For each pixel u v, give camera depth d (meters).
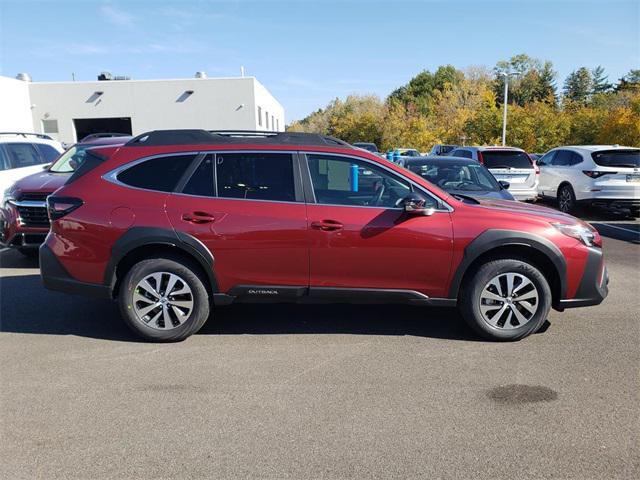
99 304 5.63
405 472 2.77
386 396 3.59
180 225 4.37
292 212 4.41
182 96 27.83
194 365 4.09
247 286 4.48
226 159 4.52
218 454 2.93
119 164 4.54
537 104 40.44
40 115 28.05
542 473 2.77
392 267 4.45
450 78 76.12
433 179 8.62
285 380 3.83
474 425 3.22
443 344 4.53
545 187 14.16
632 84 57.06
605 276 4.76
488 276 4.45
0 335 4.71
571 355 4.28
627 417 3.32
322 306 5.60
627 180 11.84
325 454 2.93
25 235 6.96
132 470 2.79
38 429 3.17
